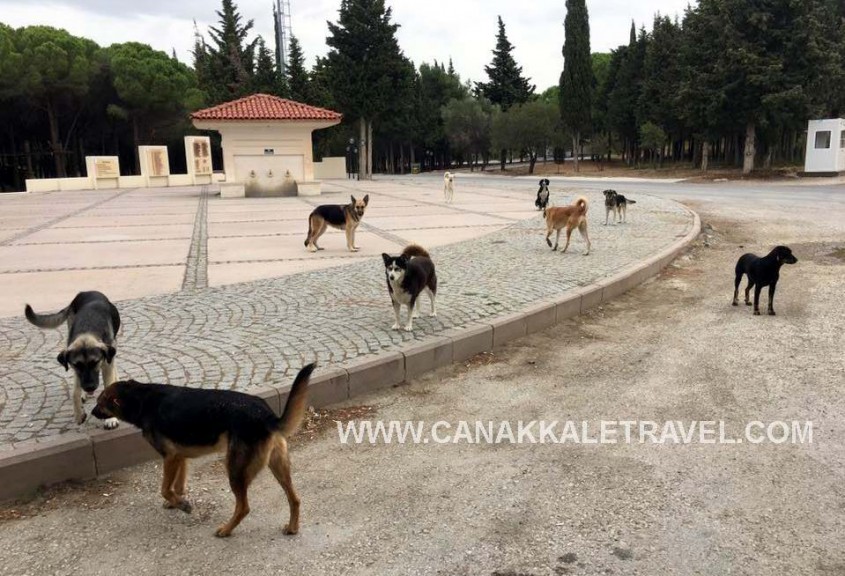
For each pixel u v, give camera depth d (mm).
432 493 4188
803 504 3934
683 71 40594
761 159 43312
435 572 3377
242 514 3646
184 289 9453
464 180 47406
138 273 10789
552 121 57812
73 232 16422
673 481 4250
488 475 4406
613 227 15984
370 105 46062
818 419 5129
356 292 9094
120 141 54500
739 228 16500
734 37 34156
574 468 4473
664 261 11797
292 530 3725
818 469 4355
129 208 23641
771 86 33219
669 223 16594
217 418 3574
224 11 59219
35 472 4207
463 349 6871
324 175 53906
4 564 3461
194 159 42906
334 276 10297
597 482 4270
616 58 63469
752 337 7355
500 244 13555
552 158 87312
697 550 3504
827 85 33844
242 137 29406
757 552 3479
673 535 3648
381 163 78188
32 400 5199
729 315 8414
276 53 68688
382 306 8242
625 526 3752
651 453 4656
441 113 68188
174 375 5715
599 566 3391
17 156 48094
